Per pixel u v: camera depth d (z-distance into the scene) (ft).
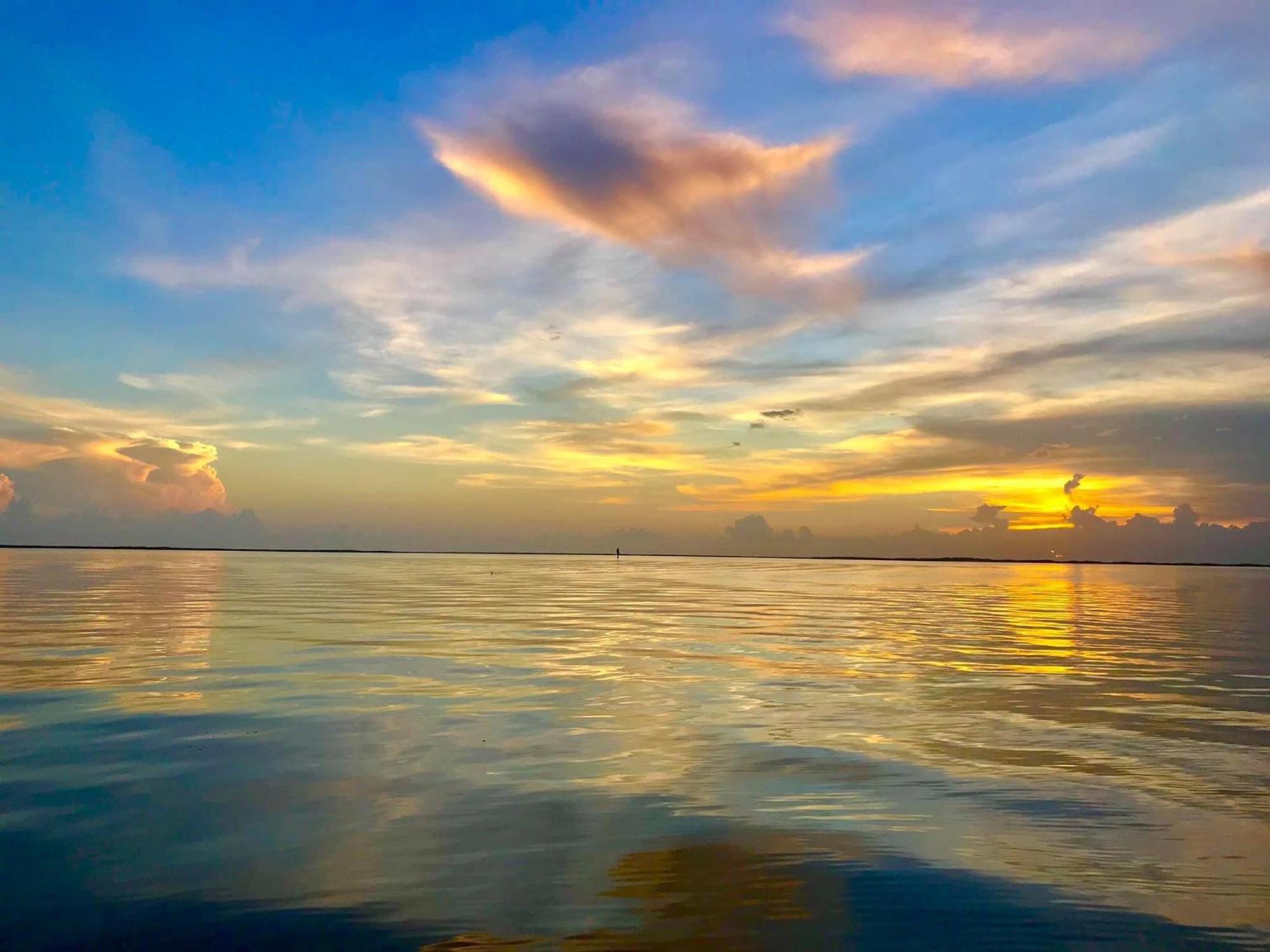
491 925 19.43
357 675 53.06
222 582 191.42
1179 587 280.51
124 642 67.82
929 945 18.78
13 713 40.52
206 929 18.98
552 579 270.05
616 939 18.84
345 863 22.79
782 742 36.94
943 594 197.26
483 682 51.55
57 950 17.97
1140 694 50.29
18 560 397.80
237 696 45.50
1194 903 21.02
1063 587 272.72
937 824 26.50
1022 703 47.01
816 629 92.22
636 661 62.28
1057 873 22.74
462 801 28.14
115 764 31.89
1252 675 58.95
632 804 28.09
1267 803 28.71
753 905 20.63
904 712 44.09
